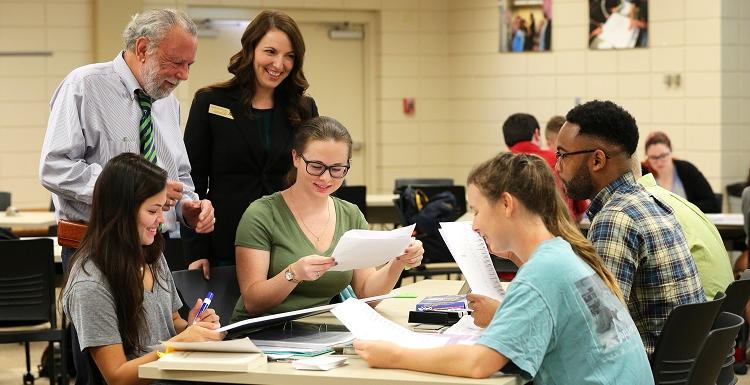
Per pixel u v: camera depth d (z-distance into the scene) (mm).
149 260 2787
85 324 2578
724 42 8172
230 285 3203
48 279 4324
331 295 3078
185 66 3162
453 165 9812
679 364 2637
